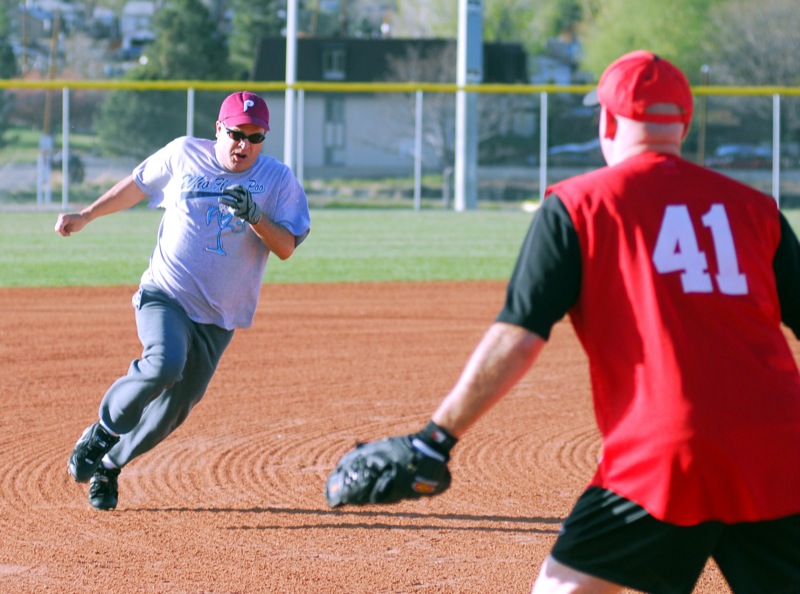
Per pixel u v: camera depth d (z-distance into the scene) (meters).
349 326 41.31
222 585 16.81
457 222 86.88
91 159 102.62
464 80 98.44
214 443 25.02
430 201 110.69
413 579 17.16
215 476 22.55
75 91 127.06
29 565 17.58
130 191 20.36
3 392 29.58
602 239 10.25
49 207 91.00
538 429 26.80
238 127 19.16
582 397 30.31
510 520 20.09
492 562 17.94
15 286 50.72
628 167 10.66
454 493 21.69
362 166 149.75
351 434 25.91
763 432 9.97
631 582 10.47
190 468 23.09
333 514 20.28
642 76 10.75
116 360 34.12
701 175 10.72
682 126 10.99
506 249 69.06
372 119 155.50
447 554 18.30
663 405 9.97
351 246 69.75
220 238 19.53
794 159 117.69
